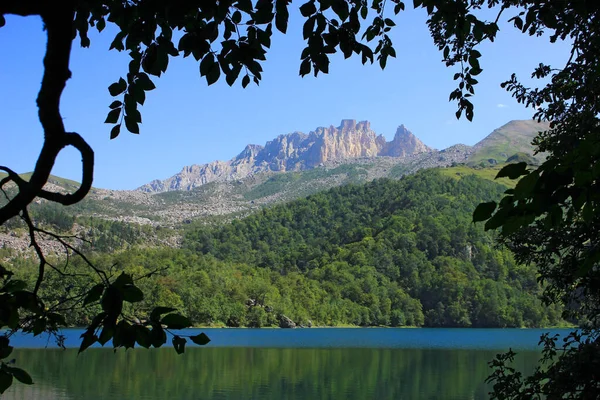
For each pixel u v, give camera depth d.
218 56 4.34
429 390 42.59
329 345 87.88
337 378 49.00
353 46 4.71
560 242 9.52
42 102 2.68
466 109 7.48
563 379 8.34
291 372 52.88
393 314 152.75
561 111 10.08
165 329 3.24
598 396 8.04
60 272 3.43
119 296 3.10
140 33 4.15
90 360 60.62
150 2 3.71
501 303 146.62
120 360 61.50
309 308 151.12
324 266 175.62
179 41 4.18
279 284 159.75
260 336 109.31
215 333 116.44
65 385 43.09
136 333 3.18
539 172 2.74
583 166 2.68
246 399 38.69
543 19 6.11
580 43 8.31
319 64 4.64
